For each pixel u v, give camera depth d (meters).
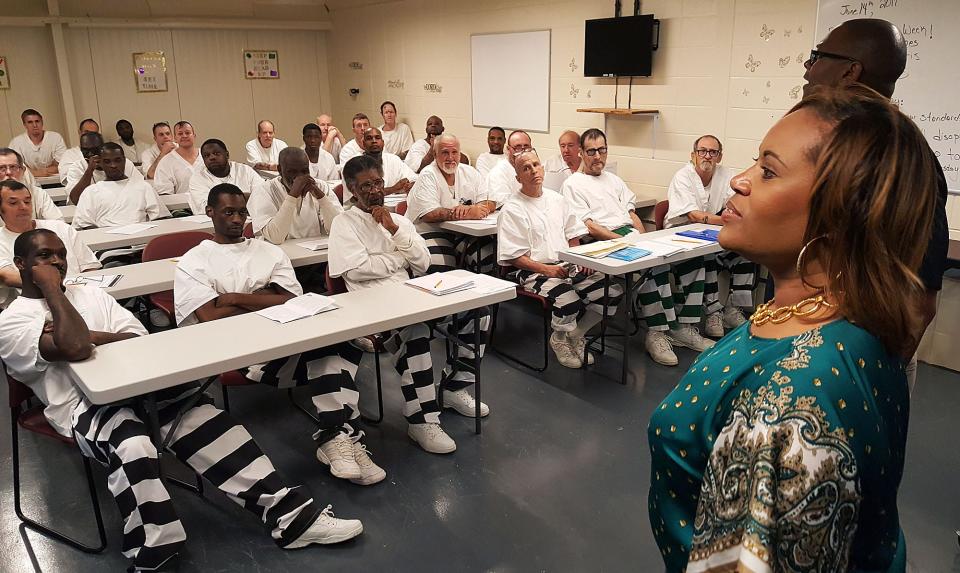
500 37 6.41
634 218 4.55
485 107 6.80
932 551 2.24
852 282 0.61
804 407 0.58
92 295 2.46
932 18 3.53
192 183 5.07
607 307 3.61
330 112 9.59
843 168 0.60
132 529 2.10
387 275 3.18
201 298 2.73
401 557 2.24
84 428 2.15
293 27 8.88
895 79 1.33
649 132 5.25
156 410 2.12
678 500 0.76
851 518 0.58
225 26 8.51
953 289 3.57
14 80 7.66
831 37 1.36
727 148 4.73
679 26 4.87
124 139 7.84
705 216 4.23
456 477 2.70
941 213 1.21
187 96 8.60
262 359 2.21
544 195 3.84
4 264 3.25
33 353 2.13
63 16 7.61
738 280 4.19
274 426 3.14
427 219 4.39
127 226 4.24
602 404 3.31
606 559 2.21
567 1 5.66
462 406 3.19
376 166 3.09
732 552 0.61
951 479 2.64
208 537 2.37
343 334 2.38
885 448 0.61
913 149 0.60
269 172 7.00
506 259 3.77
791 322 0.67
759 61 4.43
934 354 3.71
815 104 0.65
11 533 2.40
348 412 2.69
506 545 2.28
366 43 8.48
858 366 0.60
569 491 2.59
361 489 2.63
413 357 2.85
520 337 4.20
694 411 0.71
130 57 8.17
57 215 4.38
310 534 2.27
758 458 0.59
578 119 5.81
